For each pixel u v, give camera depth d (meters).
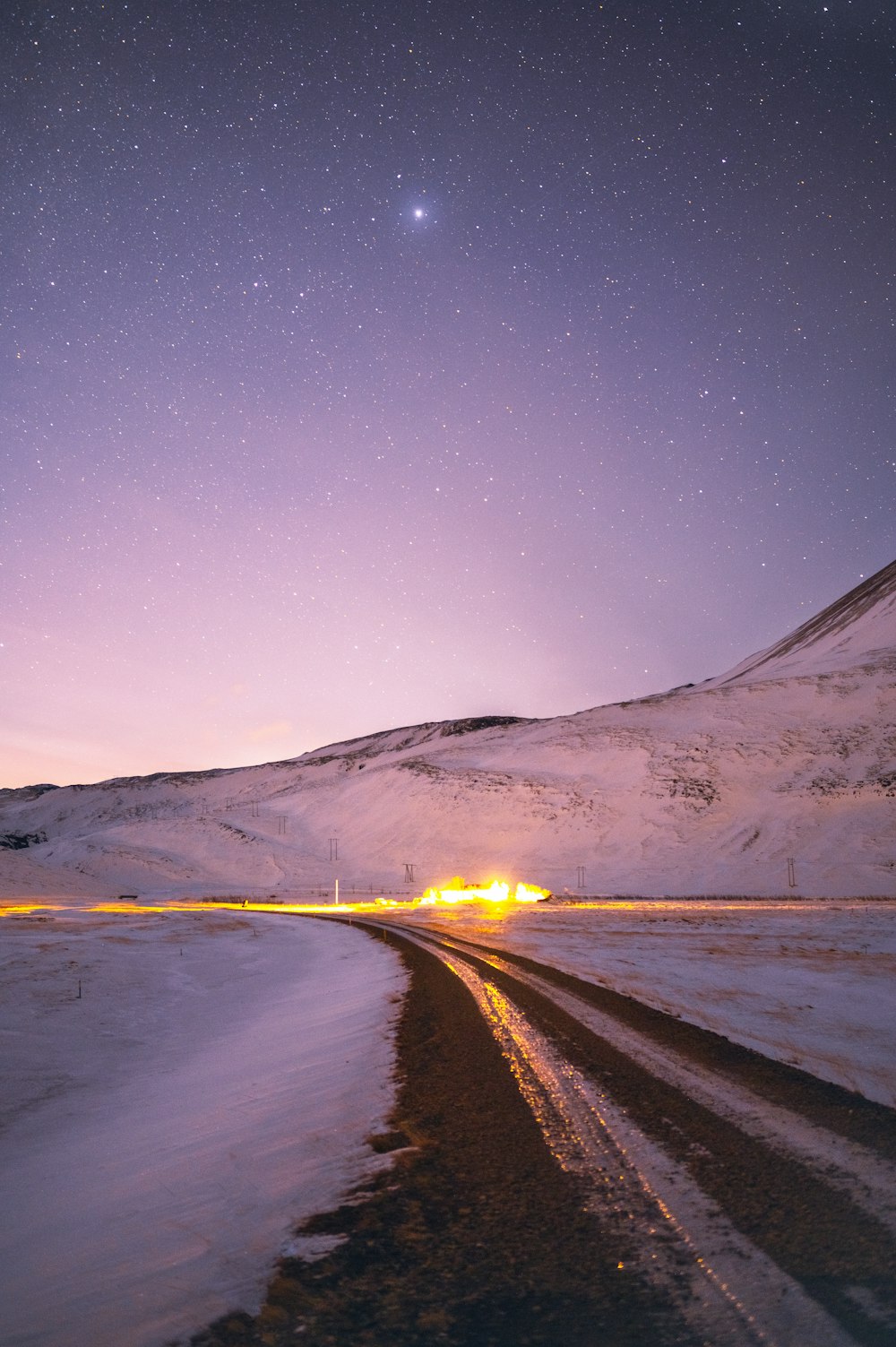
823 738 117.75
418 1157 6.14
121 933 38.50
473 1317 3.61
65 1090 10.58
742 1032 11.12
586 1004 14.58
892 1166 5.41
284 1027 14.64
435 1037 11.84
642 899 75.44
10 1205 6.02
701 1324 3.42
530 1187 5.34
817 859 84.00
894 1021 11.84
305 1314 3.74
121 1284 4.22
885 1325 3.31
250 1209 5.23
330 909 72.31
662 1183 5.26
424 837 122.94
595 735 146.38
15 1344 3.62
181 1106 8.95
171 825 141.12
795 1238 4.28
